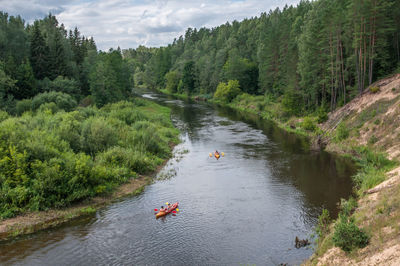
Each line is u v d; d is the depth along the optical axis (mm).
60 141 32156
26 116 40469
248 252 18688
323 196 26531
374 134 38188
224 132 56156
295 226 21641
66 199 25234
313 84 59656
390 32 47844
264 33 103312
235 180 31438
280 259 17797
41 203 24500
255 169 34750
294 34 83188
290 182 30359
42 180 25031
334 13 52344
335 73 56219
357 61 48688
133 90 155125
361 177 28969
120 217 23766
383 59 49688
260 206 25125
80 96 78250
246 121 68500
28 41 80938
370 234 15969
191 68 132000
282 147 44344
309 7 106875
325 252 16750
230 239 20250
